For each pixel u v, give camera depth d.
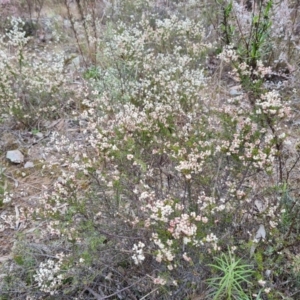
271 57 3.99
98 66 4.12
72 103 3.81
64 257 2.05
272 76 4.01
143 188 2.14
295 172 2.73
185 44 4.21
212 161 2.35
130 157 2.09
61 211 2.22
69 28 5.07
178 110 2.97
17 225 2.62
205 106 3.21
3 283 2.14
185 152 2.15
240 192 2.12
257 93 2.56
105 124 2.89
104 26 5.20
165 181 2.48
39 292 2.07
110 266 2.07
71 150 2.52
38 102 3.67
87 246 2.07
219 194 2.20
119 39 3.57
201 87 3.37
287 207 2.35
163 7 5.29
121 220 2.16
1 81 3.48
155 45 4.39
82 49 4.64
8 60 3.68
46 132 3.54
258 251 1.99
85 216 2.11
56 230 2.05
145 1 5.20
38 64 3.84
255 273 1.87
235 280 1.84
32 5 5.60
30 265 2.18
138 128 2.33
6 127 3.56
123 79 3.51
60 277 1.93
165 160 2.51
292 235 2.19
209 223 1.95
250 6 4.67
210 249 1.87
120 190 2.15
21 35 3.65
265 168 2.08
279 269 2.05
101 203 2.27
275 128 2.37
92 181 2.47
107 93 3.39
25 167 3.19
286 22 4.06
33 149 3.37
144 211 2.06
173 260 1.90
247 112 2.44
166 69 3.81
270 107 2.14
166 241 1.79
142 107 3.29
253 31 3.50
